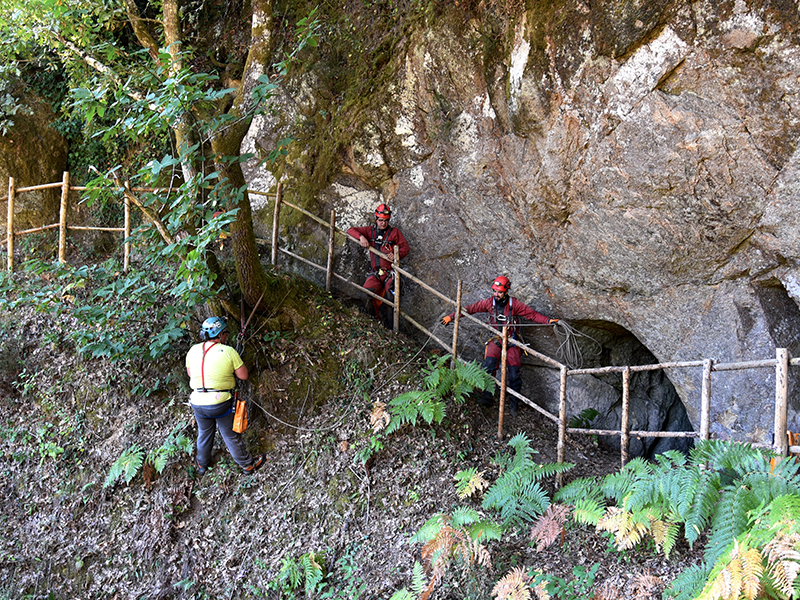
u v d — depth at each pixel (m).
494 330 6.70
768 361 4.53
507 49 6.62
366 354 7.06
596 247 6.59
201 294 6.16
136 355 6.79
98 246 8.85
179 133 6.12
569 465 5.64
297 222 8.84
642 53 5.53
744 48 5.07
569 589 4.61
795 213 5.31
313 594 5.42
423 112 7.61
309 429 6.52
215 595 5.69
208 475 6.29
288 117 8.96
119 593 5.80
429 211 7.98
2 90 8.74
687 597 4.06
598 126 5.98
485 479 6.04
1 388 6.72
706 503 4.29
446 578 5.07
